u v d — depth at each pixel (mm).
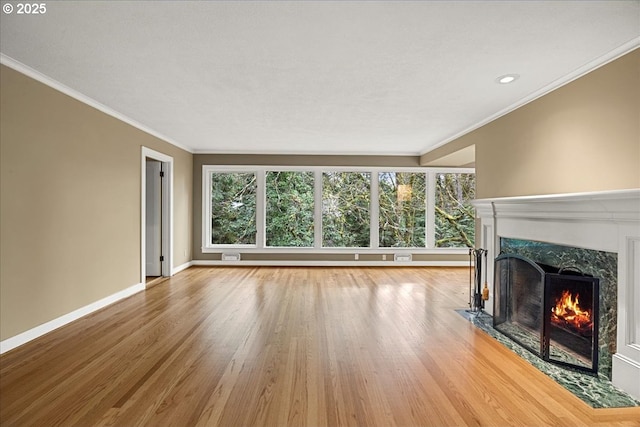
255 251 7188
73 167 3648
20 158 2988
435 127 5078
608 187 2691
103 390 2236
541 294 2775
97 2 2027
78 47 2605
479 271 4031
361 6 2064
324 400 2131
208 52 2684
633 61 2479
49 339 3123
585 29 2324
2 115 2814
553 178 3320
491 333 3322
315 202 7238
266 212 7270
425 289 5176
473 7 2078
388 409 2039
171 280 5801
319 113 4371
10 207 2896
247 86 3428
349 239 7285
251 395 2182
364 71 3043
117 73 3109
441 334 3293
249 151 7117
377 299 4582
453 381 2381
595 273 2547
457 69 2988
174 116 4547
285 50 2646
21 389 2246
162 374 2457
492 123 4461
